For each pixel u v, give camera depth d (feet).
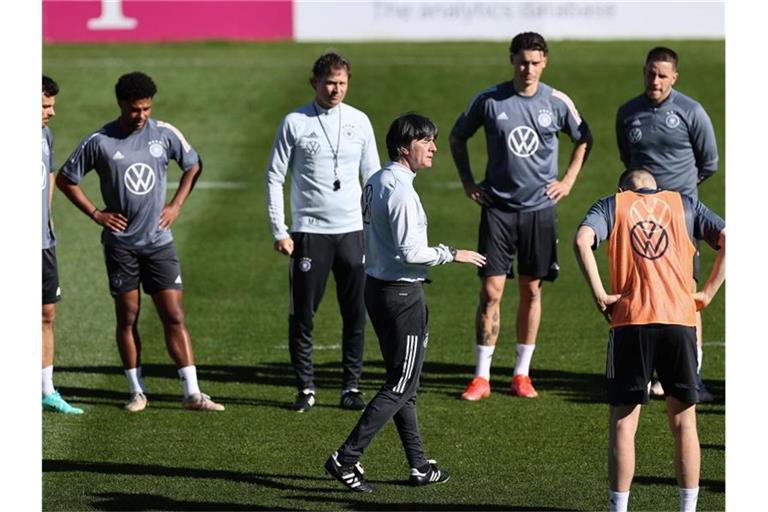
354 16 302.04
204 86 247.29
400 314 86.43
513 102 109.50
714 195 191.52
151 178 104.58
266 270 156.46
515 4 298.76
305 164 106.11
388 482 90.38
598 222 80.84
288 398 110.93
